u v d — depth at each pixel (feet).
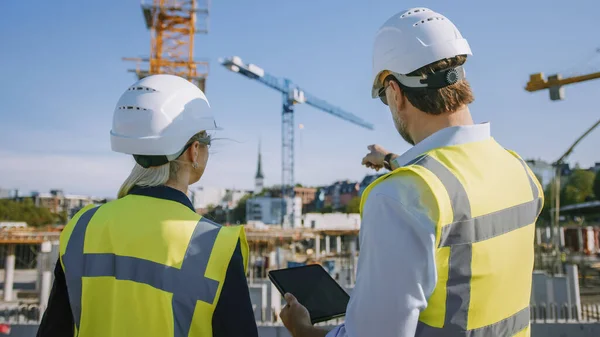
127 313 5.82
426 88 5.46
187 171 6.98
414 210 4.59
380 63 5.85
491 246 4.98
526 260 5.58
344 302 6.79
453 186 4.83
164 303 5.69
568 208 106.52
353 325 4.76
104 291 6.03
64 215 346.13
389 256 4.55
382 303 4.50
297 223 297.53
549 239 112.68
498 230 5.09
